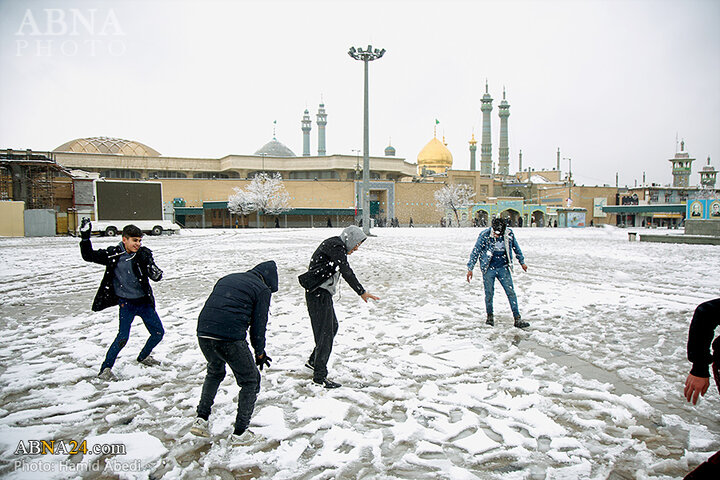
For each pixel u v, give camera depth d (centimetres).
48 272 1159
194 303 761
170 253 1678
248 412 317
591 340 538
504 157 9538
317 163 7112
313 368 437
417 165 9119
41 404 368
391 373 428
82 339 557
